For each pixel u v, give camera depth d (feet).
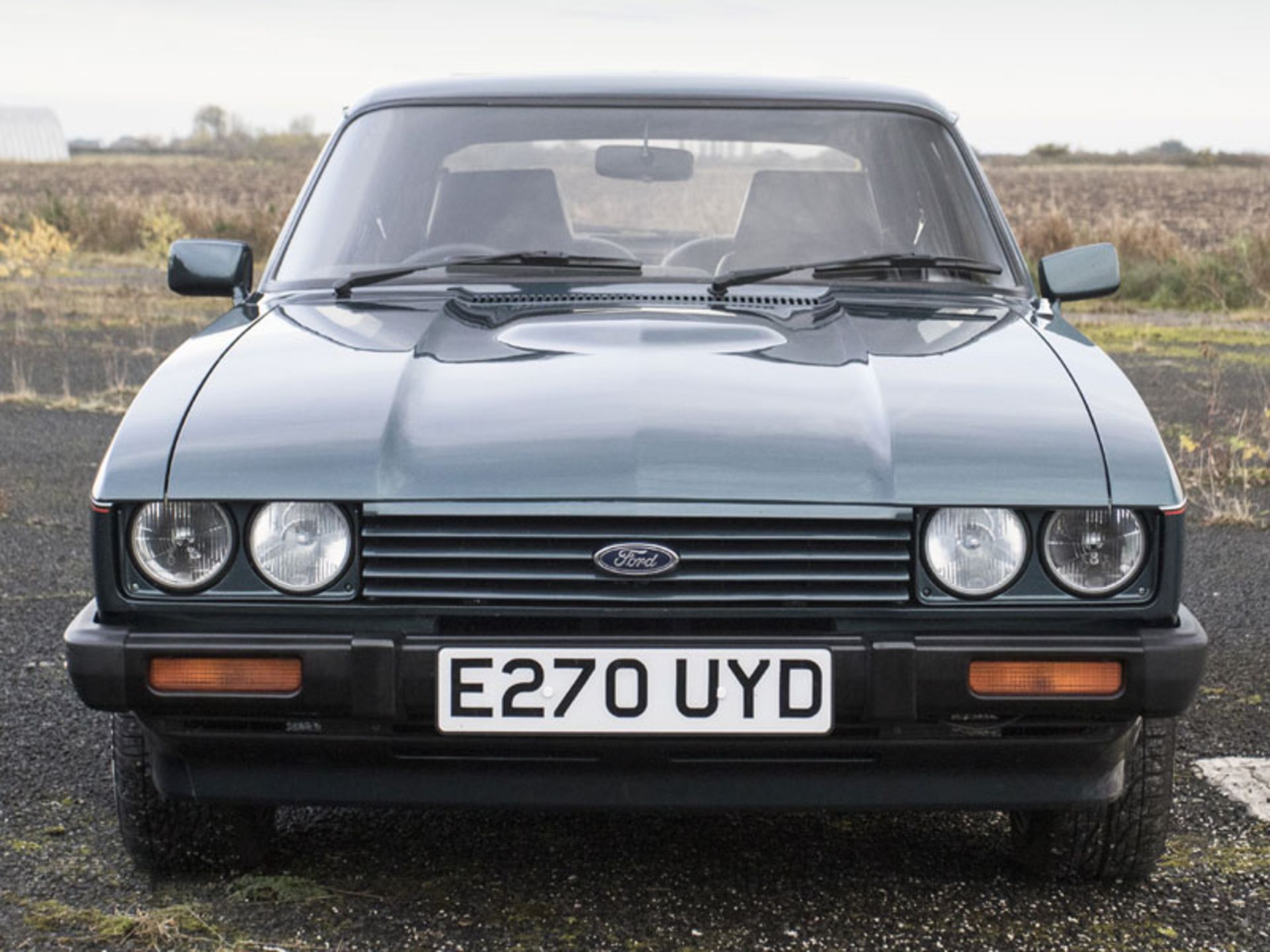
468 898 9.54
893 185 12.35
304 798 8.72
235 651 8.32
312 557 8.41
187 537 8.45
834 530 8.32
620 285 11.44
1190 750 12.67
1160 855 9.74
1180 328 48.62
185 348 10.12
